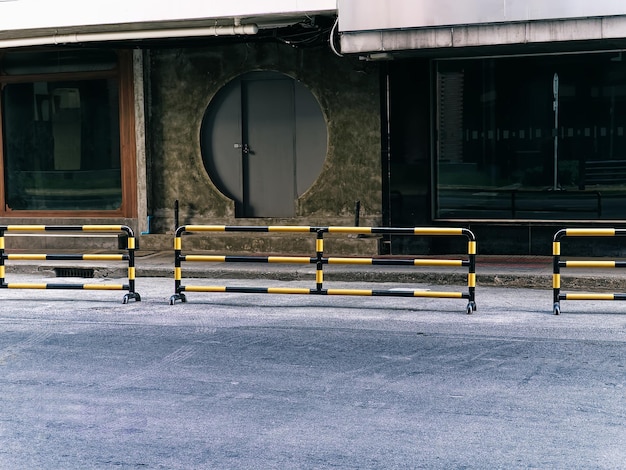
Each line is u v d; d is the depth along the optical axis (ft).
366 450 19.90
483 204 50.85
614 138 48.80
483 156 50.67
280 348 29.48
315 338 30.94
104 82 56.54
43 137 57.93
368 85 52.34
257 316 35.27
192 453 19.83
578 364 27.04
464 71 50.60
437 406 23.04
